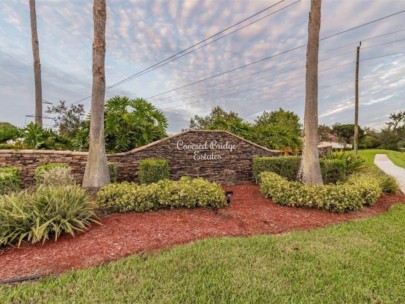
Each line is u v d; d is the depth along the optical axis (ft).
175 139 30.30
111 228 15.29
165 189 19.42
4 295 9.29
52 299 9.14
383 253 13.43
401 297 9.81
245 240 14.61
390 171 47.93
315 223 18.30
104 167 22.58
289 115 88.74
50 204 14.35
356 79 61.52
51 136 33.88
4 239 12.42
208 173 31.63
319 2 26.30
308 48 26.71
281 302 9.28
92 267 11.37
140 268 11.30
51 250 12.53
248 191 27.89
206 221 17.43
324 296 9.72
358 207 21.02
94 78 22.75
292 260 12.39
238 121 45.65
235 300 9.29
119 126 33.65
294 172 32.09
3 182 21.88
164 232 15.24
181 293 9.56
